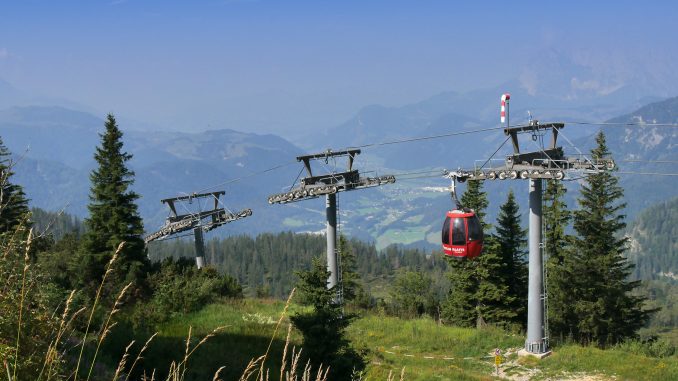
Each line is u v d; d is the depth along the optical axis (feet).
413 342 127.34
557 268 164.76
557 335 168.35
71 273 127.75
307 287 74.90
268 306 133.69
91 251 138.82
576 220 167.02
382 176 155.63
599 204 163.22
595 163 112.47
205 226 205.16
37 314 18.17
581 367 107.04
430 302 230.27
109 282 94.84
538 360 112.68
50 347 18.15
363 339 128.16
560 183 169.17
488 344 123.85
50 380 17.84
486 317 171.32
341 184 149.28
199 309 121.08
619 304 160.04
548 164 112.47
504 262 174.50
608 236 162.61
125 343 51.90
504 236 176.65
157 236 204.23
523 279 177.27
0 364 16.46
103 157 148.15
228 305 130.52
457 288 177.68
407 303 233.14
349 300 235.61
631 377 100.53
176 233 206.18
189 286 126.11
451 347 124.36
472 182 178.40
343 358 69.21
